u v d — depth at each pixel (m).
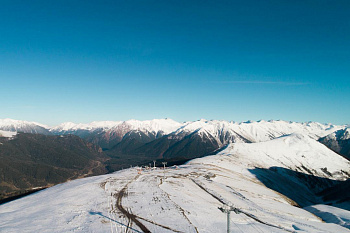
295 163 198.38
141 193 58.12
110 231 32.44
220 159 157.12
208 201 56.78
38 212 41.78
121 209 43.69
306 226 49.12
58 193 59.62
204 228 36.59
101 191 59.22
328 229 50.31
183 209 45.47
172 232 33.59
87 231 32.03
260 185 107.50
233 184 88.75
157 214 41.31
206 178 90.94
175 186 70.12
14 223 35.53
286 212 62.66
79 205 45.53
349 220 63.47
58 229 32.47
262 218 49.59
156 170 117.06
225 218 44.28
